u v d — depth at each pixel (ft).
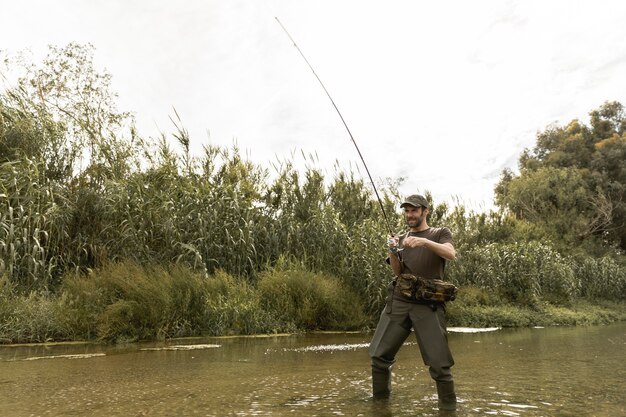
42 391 12.19
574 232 98.48
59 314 24.17
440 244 11.02
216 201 34.50
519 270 53.78
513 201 111.14
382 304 34.58
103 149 35.27
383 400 10.96
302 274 32.68
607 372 15.29
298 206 38.70
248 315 28.73
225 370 15.58
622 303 71.56
